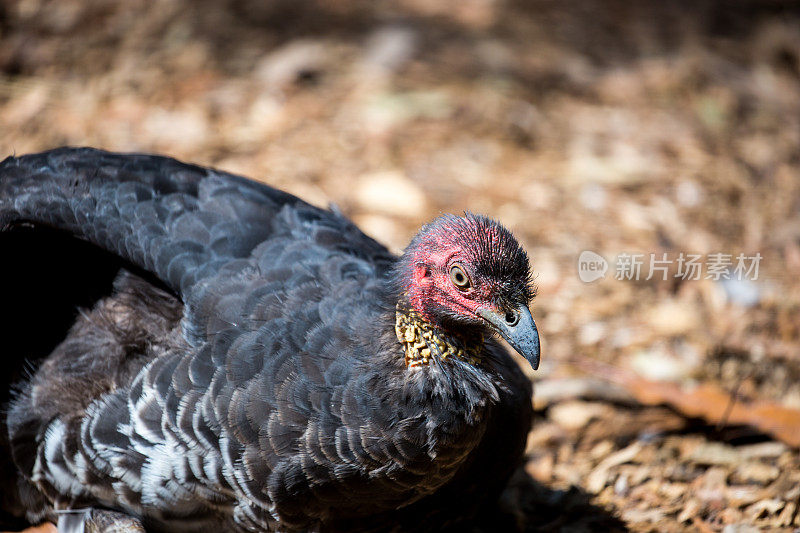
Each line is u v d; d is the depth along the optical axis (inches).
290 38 573.0
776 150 530.3
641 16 650.2
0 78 520.4
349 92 531.8
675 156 513.3
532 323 250.4
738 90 582.9
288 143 488.1
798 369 391.9
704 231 460.8
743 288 427.5
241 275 268.4
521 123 523.5
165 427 257.6
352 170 474.3
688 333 404.8
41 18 565.6
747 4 676.1
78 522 278.5
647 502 326.6
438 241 252.8
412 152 490.9
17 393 281.0
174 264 269.7
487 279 248.5
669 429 357.1
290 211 293.1
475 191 470.6
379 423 250.1
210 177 294.5
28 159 295.4
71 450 270.5
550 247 441.1
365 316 260.8
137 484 264.1
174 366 261.1
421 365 253.9
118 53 549.6
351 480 254.2
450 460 257.0
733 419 355.9
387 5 624.1
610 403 364.8
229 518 267.0
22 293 289.3
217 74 537.0
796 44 634.8
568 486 332.8
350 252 287.7
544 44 601.6
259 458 252.8
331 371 253.4
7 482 292.5
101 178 283.9
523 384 290.4
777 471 336.5
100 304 283.1
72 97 510.6
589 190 479.2
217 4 598.5
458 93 538.9
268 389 252.7
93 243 278.5
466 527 310.3
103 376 272.2
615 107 550.6
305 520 263.3
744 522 316.2
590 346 396.2
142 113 500.7
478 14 624.1
